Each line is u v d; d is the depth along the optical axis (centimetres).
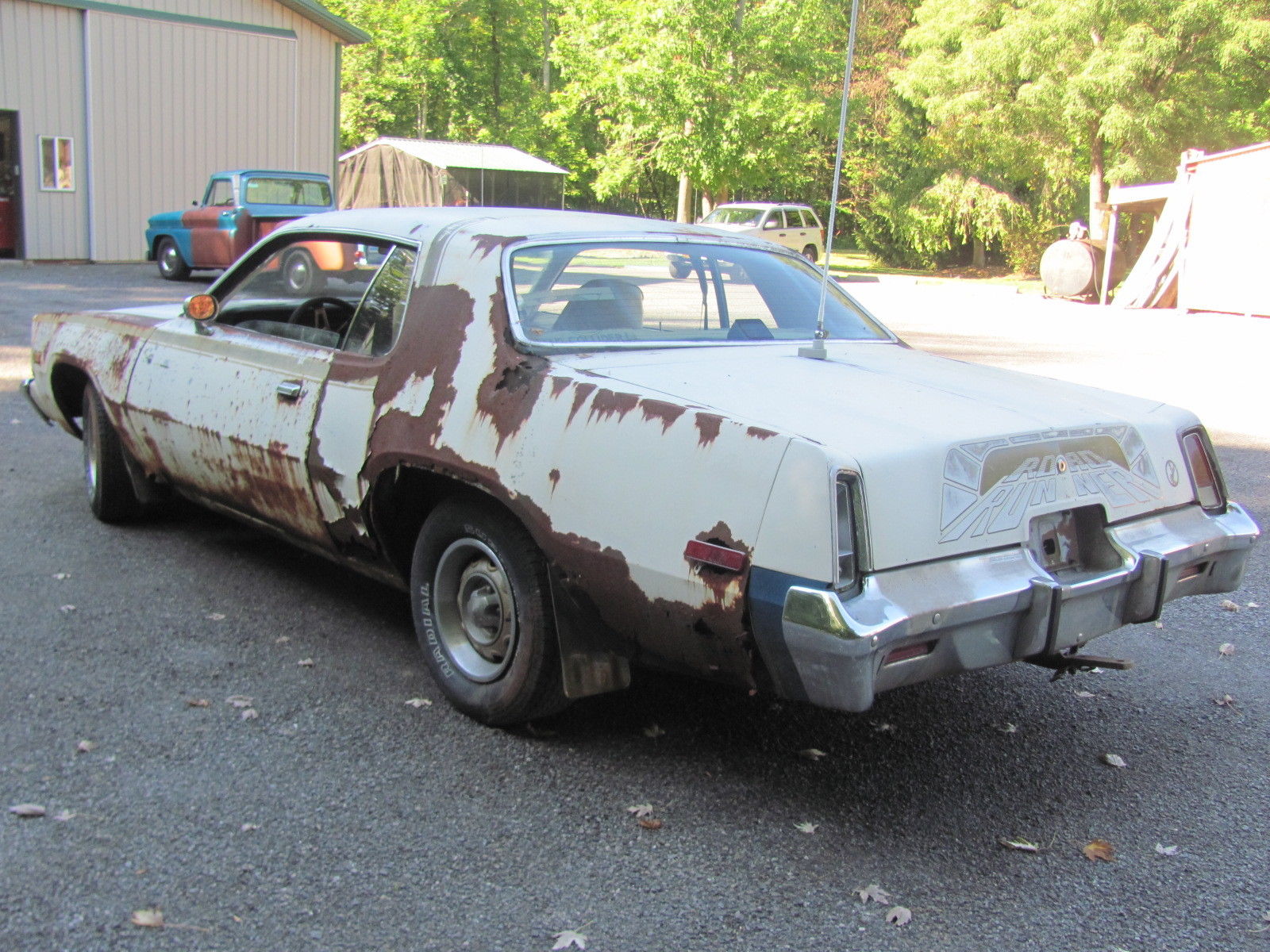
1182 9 2728
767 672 298
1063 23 2850
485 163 3184
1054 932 271
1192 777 356
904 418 312
